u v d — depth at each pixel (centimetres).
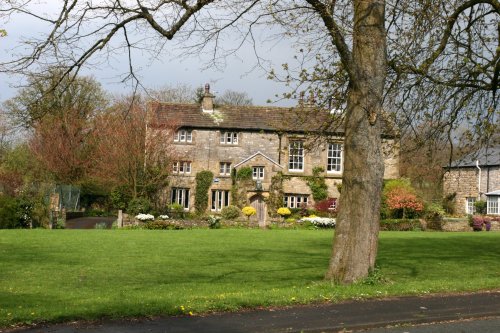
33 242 2142
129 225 3189
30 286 1237
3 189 3816
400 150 1518
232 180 4319
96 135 4406
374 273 1156
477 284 1144
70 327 735
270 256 1872
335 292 998
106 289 1202
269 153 4422
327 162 4419
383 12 1168
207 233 2748
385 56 1170
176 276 1429
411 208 3703
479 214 4362
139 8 1103
